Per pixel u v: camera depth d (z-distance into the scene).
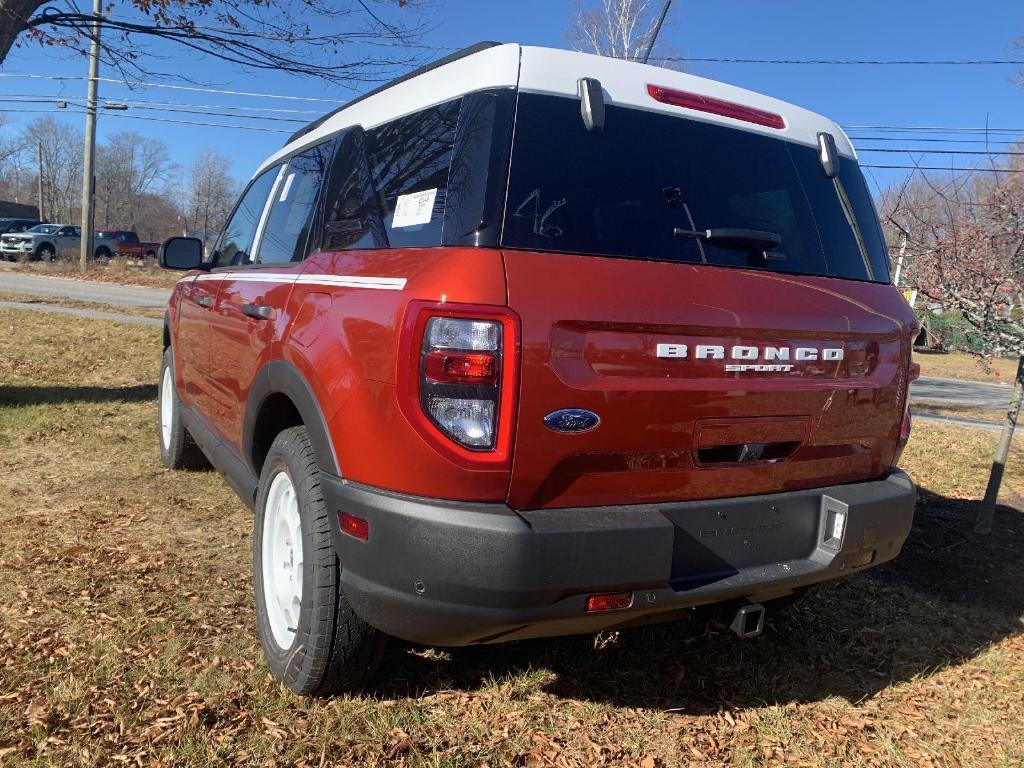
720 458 2.60
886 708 3.11
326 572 2.59
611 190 2.56
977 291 5.23
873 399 2.95
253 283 3.58
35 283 23.06
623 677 3.17
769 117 3.08
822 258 3.01
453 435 2.21
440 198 2.47
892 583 4.38
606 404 2.31
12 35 6.65
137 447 6.01
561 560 2.22
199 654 3.04
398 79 3.13
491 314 2.19
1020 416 12.07
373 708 2.78
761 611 2.69
